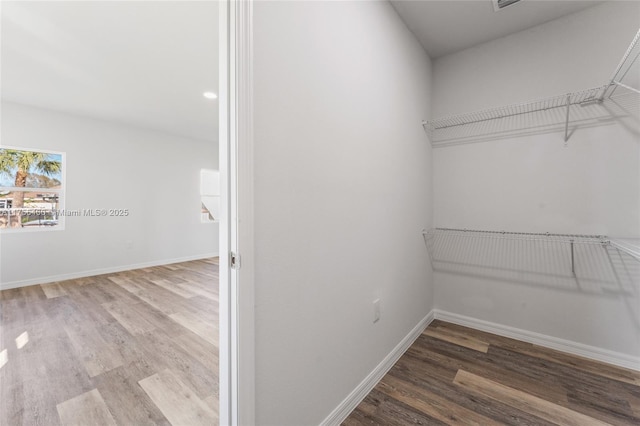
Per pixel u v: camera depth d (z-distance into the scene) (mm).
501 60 2199
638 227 1742
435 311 2553
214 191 6145
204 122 4602
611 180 1825
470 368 1772
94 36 2240
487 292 2295
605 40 1832
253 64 915
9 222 3742
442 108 2480
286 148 1050
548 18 1981
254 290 929
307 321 1160
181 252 5570
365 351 1550
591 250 1893
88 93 3361
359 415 1390
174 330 2379
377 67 1648
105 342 2170
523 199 2131
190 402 1506
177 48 2412
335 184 1311
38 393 1579
